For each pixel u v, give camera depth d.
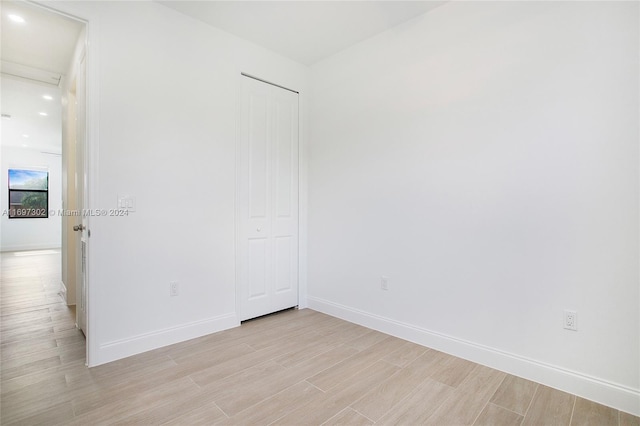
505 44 2.13
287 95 3.38
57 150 8.41
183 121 2.59
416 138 2.60
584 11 1.84
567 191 1.90
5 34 2.70
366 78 2.97
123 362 2.21
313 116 3.50
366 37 2.93
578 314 1.87
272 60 3.20
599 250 1.81
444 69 2.43
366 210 2.97
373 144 2.91
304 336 2.72
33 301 3.62
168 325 2.51
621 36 1.74
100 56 2.19
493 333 2.19
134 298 2.34
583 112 1.85
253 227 3.09
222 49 2.82
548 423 1.61
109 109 2.23
